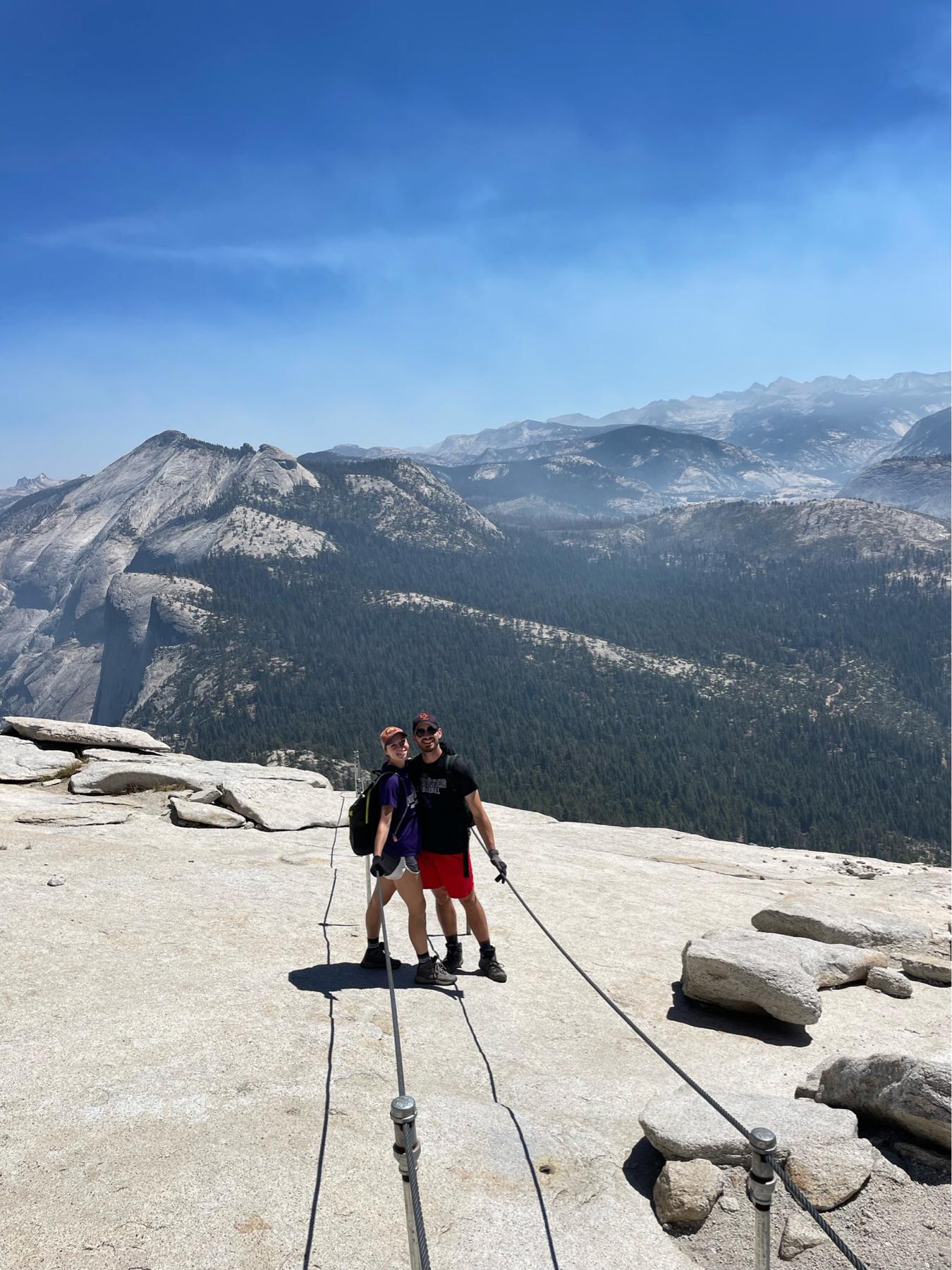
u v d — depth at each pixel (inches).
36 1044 210.7
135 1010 235.0
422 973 276.4
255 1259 139.3
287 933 315.9
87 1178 157.8
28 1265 133.6
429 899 381.4
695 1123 185.8
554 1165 176.6
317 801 548.7
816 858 621.6
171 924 313.0
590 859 512.4
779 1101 200.4
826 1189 169.5
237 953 290.0
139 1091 191.5
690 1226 164.4
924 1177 180.1
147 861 399.2
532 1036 250.2
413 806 277.0
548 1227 155.9
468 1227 152.3
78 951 277.1
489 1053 233.9
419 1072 215.9
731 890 466.0
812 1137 182.4
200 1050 214.5
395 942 318.0
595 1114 205.6
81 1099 186.5
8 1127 173.6
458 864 281.1
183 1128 177.5
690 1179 168.6
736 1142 177.3
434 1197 159.9
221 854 430.3
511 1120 192.5
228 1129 178.4
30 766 588.1
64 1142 169.5
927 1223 164.9
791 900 390.3
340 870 416.2
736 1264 155.5
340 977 275.9
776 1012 264.2
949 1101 183.8
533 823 661.9
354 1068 212.8
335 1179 162.9
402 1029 240.5
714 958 275.3
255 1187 158.1
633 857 543.2
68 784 566.3
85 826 459.8
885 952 351.9
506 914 374.6
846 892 490.9
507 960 315.3
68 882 350.3
